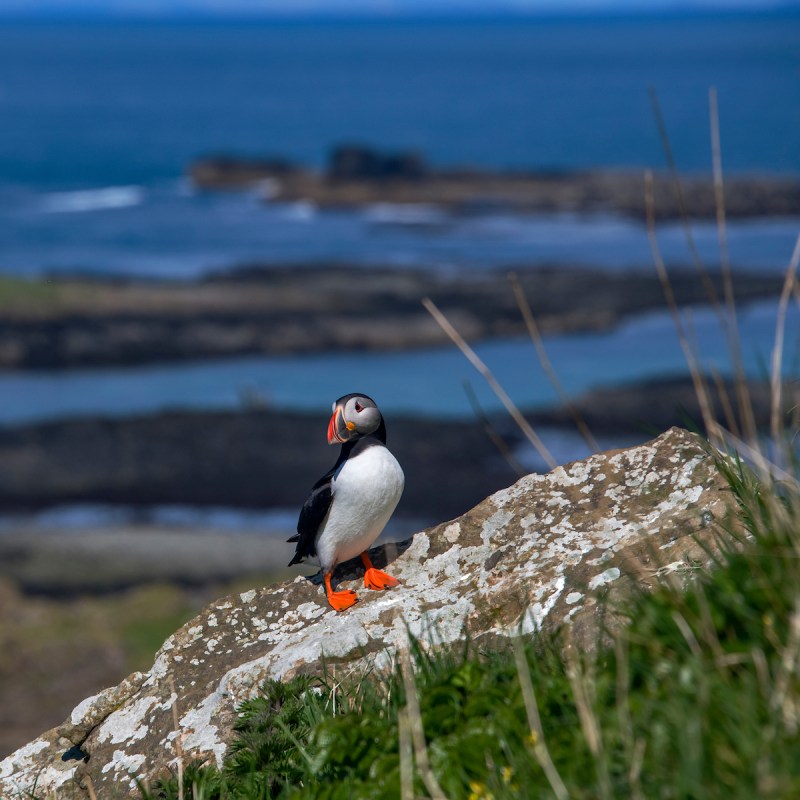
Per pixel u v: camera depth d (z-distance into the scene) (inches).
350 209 3464.6
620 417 1343.5
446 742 172.2
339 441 242.1
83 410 1478.8
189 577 978.1
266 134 5984.3
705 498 232.2
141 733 238.2
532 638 208.5
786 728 145.3
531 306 1977.1
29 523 1111.6
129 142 5457.7
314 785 183.8
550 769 149.8
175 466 1248.2
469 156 5054.1
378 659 223.1
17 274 2279.8
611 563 221.9
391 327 1859.0
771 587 164.6
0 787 240.4
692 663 156.7
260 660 236.4
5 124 6161.4
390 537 1067.9
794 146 5177.2
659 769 146.9
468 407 1464.1
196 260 2613.2
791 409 215.2
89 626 852.0
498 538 253.8
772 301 1988.2
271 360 1743.4
